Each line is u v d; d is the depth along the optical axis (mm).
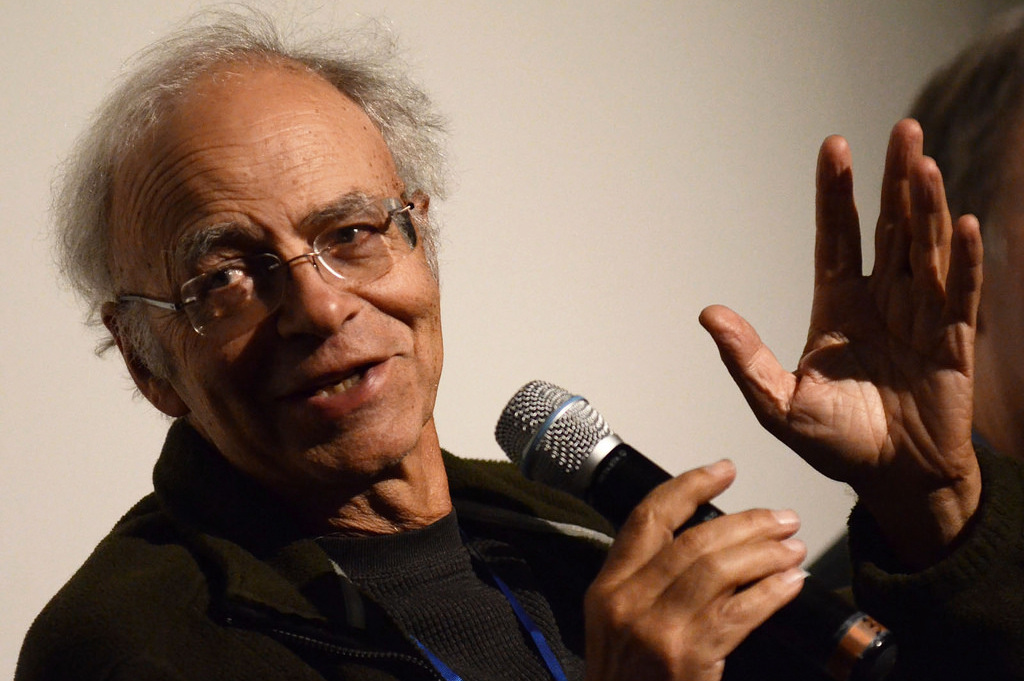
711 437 5547
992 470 2451
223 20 2967
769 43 6004
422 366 2658
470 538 3070
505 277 4906
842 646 1990
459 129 4793
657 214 5477
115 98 2729
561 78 5172
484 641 2732
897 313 2447
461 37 4820
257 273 2496
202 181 2482
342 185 2551
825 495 5938
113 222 2684
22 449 3838
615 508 2348
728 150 5785
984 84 2439
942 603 2332
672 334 5469
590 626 2047
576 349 5113
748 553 1969
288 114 2566
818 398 2469
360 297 2535
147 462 4090
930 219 2314
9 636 3775
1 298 3812
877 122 6453
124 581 2486
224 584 2498
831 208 2502
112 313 2775
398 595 2732
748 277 5805
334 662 2508
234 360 2504
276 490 2734
